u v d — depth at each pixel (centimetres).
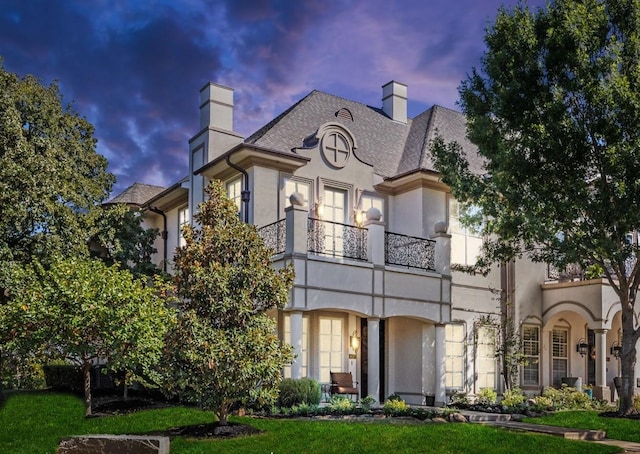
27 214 1866
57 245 1914
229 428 1182
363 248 1870
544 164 1684
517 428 1371
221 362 1136
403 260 1936
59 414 1490
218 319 1206
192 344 1134
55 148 2052
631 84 1582
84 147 2314
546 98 1631
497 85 1708
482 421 1553
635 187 1525
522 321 2280
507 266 2280
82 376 1897
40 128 2131
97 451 994
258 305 1246
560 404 1950
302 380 1600
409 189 2098
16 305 1370
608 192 1592
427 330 1991
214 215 1270
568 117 1580
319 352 1906
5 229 1875
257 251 1243
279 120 2111
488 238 2225
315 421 1312
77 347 1378
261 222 1842
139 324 1370
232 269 1205
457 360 2116
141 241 2306
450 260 2033
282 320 1856
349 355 1964
